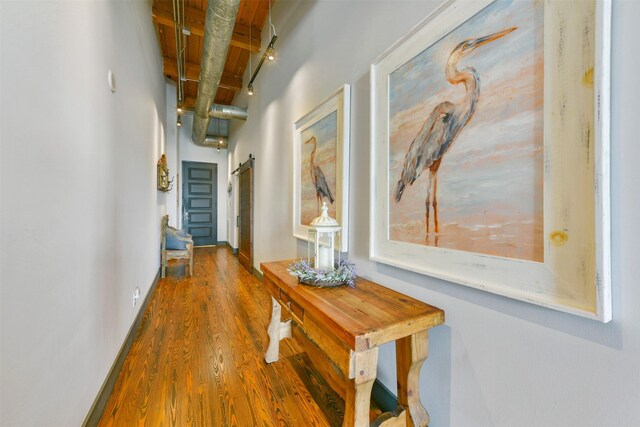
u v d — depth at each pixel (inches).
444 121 44.4
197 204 284.4
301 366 74.8
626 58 26.4
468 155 40.5
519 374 35.1
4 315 29.2
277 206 132.7
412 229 51.0
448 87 43.7
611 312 27.3
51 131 38.9
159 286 147.0
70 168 44.8
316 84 92.5
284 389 65.6
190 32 137.1
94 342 54.3
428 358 48.1
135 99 96.6
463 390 42.3
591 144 27.9
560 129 30.3
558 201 30.5
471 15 39.9
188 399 61.6
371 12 64.0
